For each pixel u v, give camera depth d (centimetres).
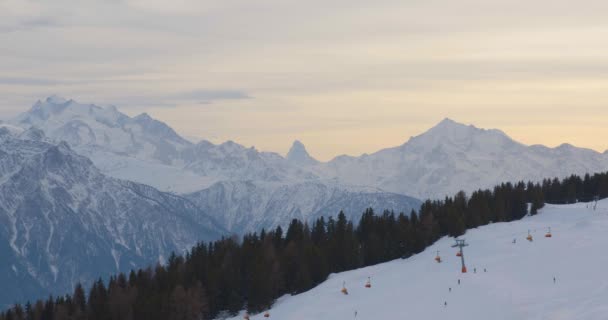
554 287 19275
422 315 19338
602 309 16688
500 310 18438
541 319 17162
